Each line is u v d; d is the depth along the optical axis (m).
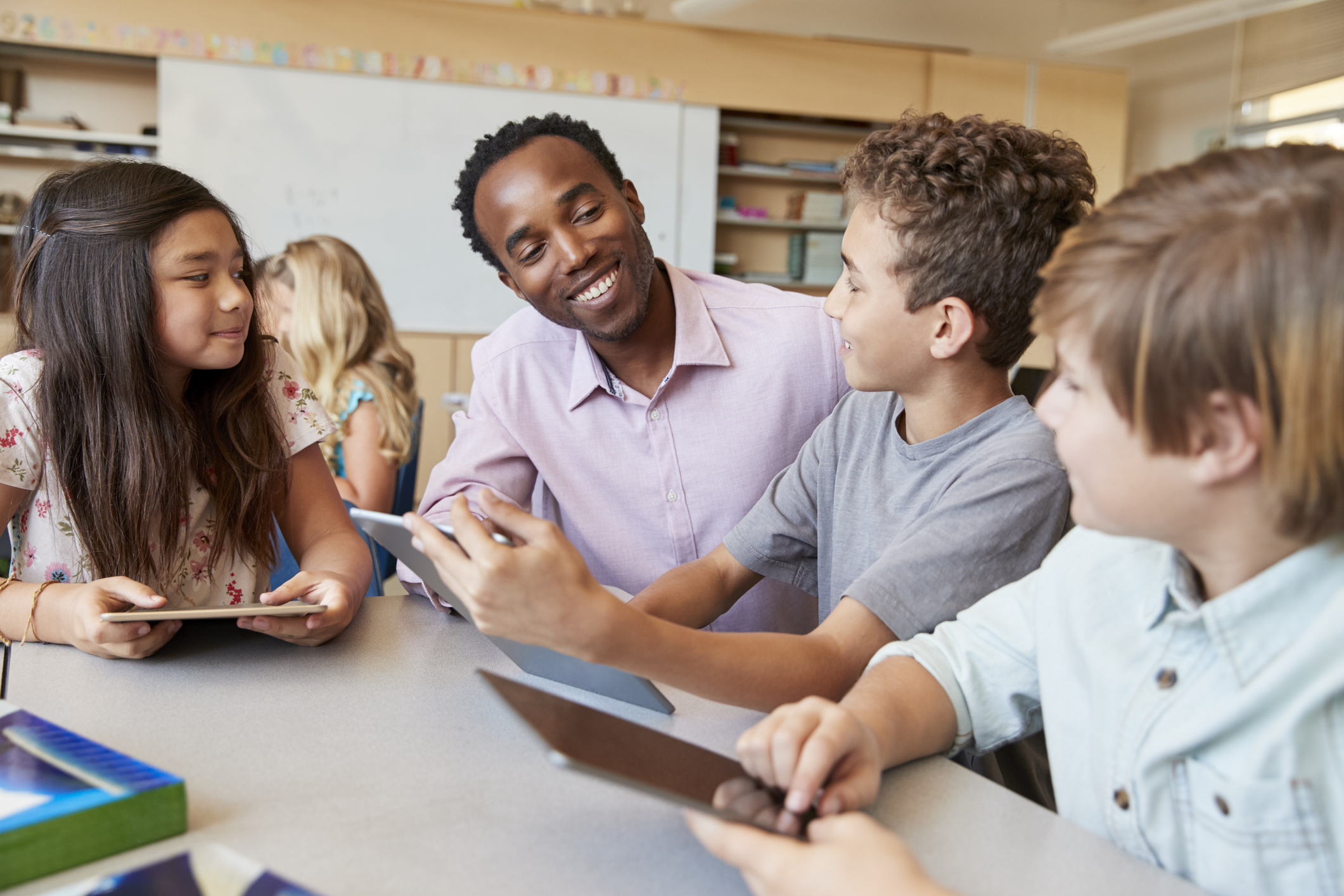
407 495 2.47
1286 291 0.44
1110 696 0.63
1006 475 0.84
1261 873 0.54
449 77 5.30
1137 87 6.96
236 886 0.46
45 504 1.05
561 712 0.56
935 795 0.63
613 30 5.47
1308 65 5.89
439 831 0.56
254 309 1.13
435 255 5.42
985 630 0.74
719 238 6.22
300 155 5.17
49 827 0.49
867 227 0.89
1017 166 0.85
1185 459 0.48
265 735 0.69
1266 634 0.54
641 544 1.32
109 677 0.80
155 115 5.29
